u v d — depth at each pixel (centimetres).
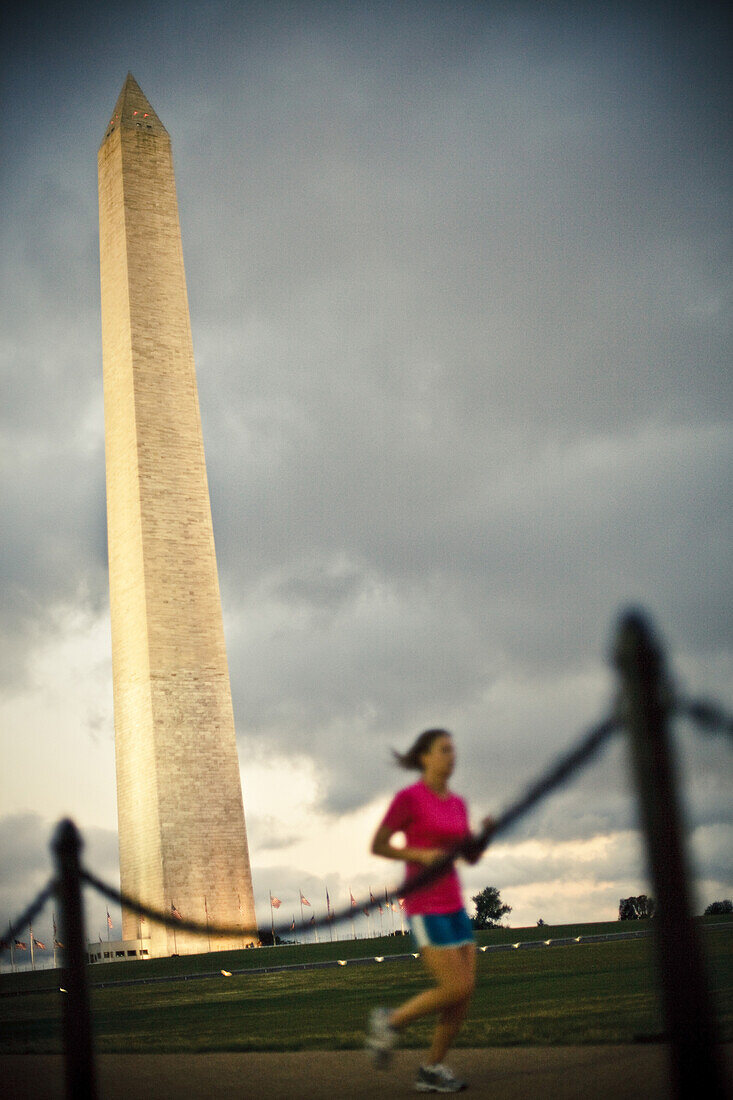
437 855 806
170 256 7150
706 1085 464
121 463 6844
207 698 6575
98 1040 1442
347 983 2366
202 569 6738
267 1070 977
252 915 6406
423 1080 793
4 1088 991
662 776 480
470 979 816
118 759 6706
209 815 6438
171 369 6938
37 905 789
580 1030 1066
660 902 476
